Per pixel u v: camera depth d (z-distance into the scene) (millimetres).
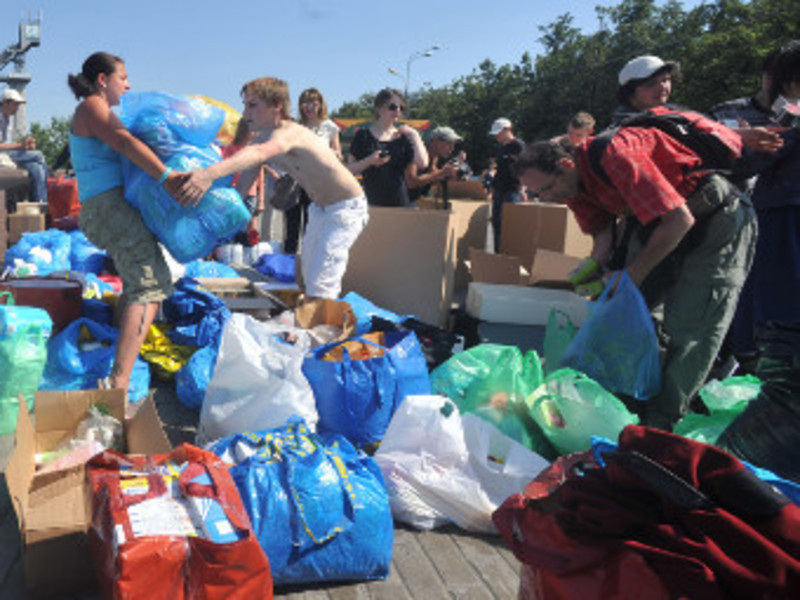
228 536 1871
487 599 2252
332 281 4078
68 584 2061
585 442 2934
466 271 6316
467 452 2754
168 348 4016
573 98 51062
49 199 7531
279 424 2887
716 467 1463
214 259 7305
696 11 45875
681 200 2941
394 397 3111
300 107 6293
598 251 3600
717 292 3143
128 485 2008
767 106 3973
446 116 67000
